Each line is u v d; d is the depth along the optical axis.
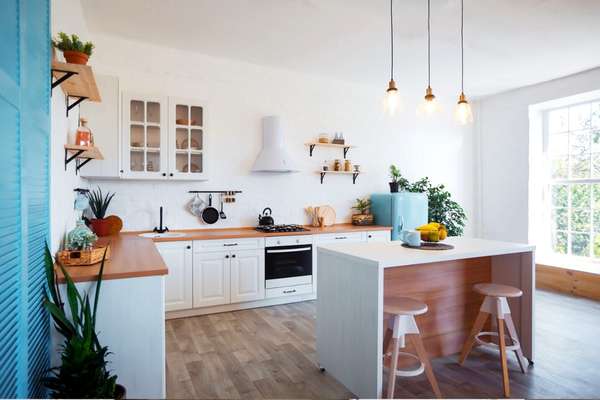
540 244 5.26
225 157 4.27
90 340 1.50
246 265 3.84
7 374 1.10
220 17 3.22
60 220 2.20
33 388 1.42
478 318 2.59
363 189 5.20
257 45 3.84
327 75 4.77
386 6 2.99
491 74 4.69
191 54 4.05
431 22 3.26
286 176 4.65
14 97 1.18
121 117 3.48
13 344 1.16
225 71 4.24
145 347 1.84
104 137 3.29
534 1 2.89
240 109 4.34
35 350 1.45
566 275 4.61
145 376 1.83
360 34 3.54
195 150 3.84
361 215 4.91
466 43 3.72
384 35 3.55
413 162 5.57
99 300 1.78
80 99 2.48
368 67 4.47
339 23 3.31
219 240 3.70
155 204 3.94
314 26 3.38
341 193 5.04
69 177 2.55
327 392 2.28
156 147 3.67
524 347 2.72
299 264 4.13
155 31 3.52
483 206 5.91
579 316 3.70
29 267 1.36
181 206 4.07
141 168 3.61
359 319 2.16
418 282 2.66
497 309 2.42
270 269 3.96
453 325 2.83
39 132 1.54
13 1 1.17
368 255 2.21
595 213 4.68
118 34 3.60
